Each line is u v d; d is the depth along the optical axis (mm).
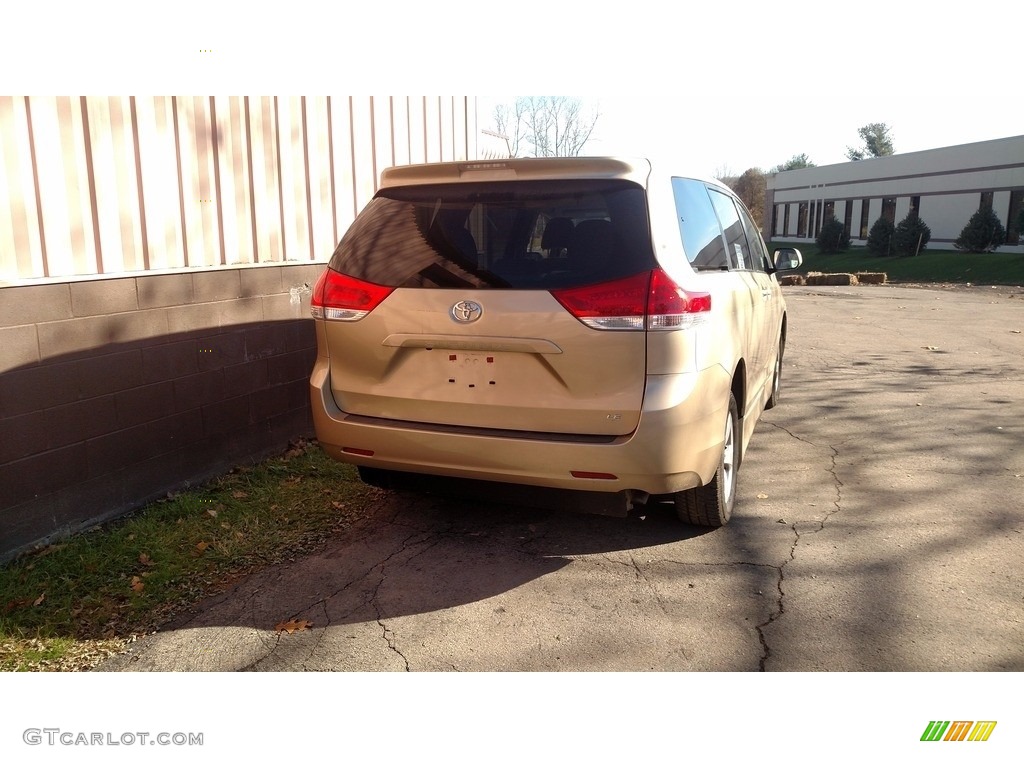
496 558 3904
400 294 3674
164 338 4492
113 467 4242
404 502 4637
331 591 3576
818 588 3551
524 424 3561
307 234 5883
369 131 6547
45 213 3939
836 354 10273
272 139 5473
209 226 4969
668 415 3414
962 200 34219
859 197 42094
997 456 5500
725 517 4211
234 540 4059
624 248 3432
